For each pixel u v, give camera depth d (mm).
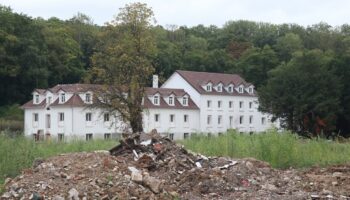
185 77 75250
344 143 22625
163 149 14594
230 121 77625
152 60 47125
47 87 79062
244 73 94750
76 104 60719
